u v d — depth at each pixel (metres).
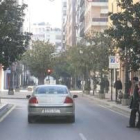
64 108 20.48
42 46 98.19
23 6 29.45
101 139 15.08
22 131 17.42
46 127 18.98
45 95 20.70
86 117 24.56
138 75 43.38
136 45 24.45
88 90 60.69
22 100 43.94
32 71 99.88
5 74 86.19
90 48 49.16
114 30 24.67
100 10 94.00
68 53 70.31
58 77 115.62
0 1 27.64
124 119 23.42
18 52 28.78
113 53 39.59
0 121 21.77
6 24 27.14
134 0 49.19
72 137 15.55
